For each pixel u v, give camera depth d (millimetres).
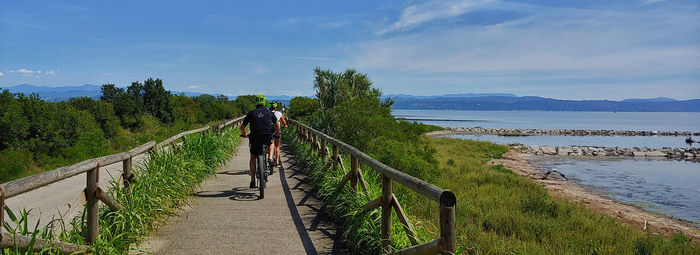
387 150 10414
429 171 10242
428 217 7488
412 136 12391
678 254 7965
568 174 22547
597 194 16594
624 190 17719
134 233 4352
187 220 5465
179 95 45281
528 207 11180
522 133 71500
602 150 36219
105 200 3887
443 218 2598
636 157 33156
